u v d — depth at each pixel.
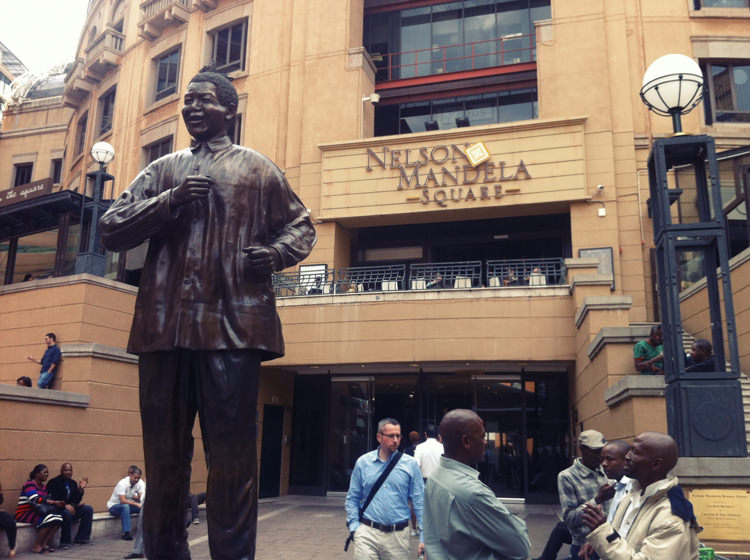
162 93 26.08
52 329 13.84
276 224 3.36
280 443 18.31
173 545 3.06
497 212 18.97
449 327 16.03
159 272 3.12
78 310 13.55
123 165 26.17
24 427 10.34
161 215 3.02
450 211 18.98
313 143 20.97
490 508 2.64
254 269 3.07
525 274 18.42
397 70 23.22
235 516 2.95
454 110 22.56
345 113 20.95
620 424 9.08
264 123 22.12
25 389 10.31
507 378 17.33
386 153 19.73
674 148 6.45
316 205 20.34
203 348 2.96
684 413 5.83
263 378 17.69
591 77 19.09
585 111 18.88
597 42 19.34
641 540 3.03
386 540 5.06
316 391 18.98
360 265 21.77
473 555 2.66
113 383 12.09
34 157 33.72
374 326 16.48
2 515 8.82
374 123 23.12
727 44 19.16
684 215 15.31
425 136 19.41
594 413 11.70
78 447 11.24
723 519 5.45
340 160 20.09
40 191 16.67
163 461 3.05
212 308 3.02
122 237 3.13
